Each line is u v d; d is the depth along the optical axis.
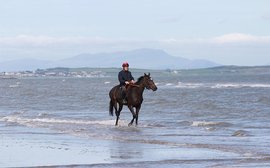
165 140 21.45
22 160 16.28
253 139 21.58
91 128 27.12
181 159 16.23
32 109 45.62
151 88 28.06
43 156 17.06
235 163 15.38
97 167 14.92
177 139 21.81
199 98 58.91
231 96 62.12
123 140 21.69
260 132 24.47
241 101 50.81
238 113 37.06
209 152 17.75
